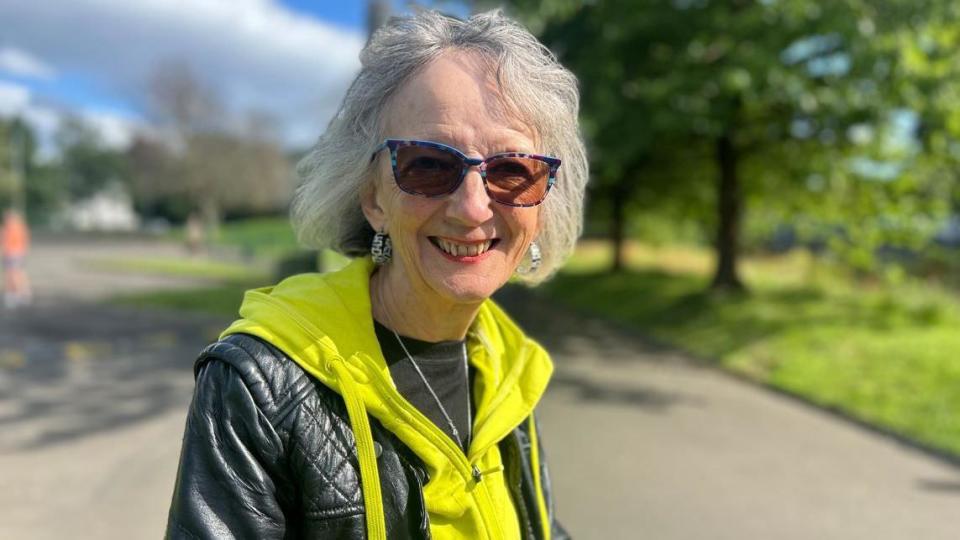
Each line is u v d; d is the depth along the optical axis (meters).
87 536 3.06
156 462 4.04
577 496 3.85
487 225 1.04
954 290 11.04
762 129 11.00
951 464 4.70
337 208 1.17
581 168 1.29
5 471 3.84
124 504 3.42
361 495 0.92
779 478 4.30
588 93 9.14
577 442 4.87
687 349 9.06
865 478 4.37
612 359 8.44
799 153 11.23
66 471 3.87
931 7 6.89
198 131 36.62
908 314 9.31
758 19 8.08
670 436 5.11
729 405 6.18
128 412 5.14
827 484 4.22
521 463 1.23
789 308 10.11
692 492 3.98
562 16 9.37
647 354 8.86
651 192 16.88
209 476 0.84
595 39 9.68
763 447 4.93
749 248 20.48
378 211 1.14
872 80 7.24
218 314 10.38
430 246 1.06
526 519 1.21
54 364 6.85
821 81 8.19
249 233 39.97
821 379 6.84
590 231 25.20
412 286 1.10
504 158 1.03
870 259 11.11
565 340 9.83
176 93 35.69
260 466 0.87
